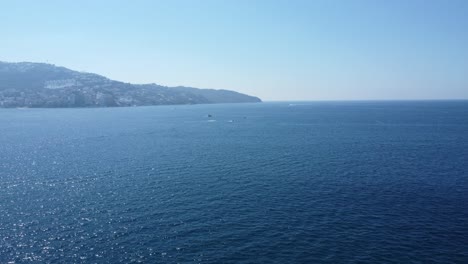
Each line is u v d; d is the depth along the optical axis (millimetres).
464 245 41031
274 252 39531
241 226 46625
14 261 37562
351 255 38844
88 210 52688
